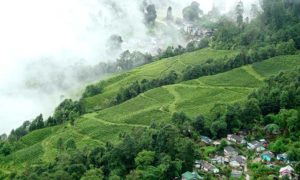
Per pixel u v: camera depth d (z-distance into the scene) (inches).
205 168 7440.9
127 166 7445.9
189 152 7362.2
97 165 7677.2
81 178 7180.1
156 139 7657.5
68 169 7534.5
